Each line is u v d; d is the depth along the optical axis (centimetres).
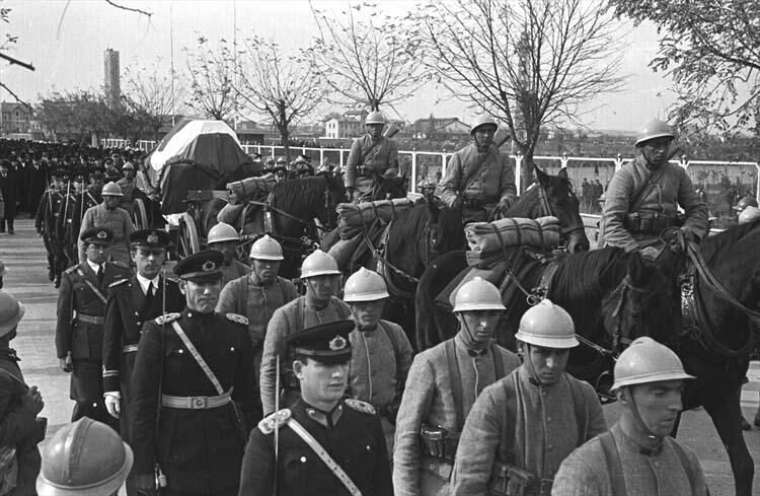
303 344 381
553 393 410
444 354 468
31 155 3173
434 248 853
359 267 966
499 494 405
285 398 600
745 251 632
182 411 531
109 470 248
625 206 711
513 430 406
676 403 318
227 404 543
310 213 1202
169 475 527
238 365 553
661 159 708
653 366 315
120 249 1212
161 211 1705
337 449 381
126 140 4359
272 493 376
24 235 2694
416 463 461
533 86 1733
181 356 530
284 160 1802
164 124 3997
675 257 655
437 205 892
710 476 752
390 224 920
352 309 565
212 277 539
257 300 727
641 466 323
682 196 727
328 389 380
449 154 2180
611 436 329
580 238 830
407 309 906
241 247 1195
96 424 257
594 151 1950
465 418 459
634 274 602
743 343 638
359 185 1209
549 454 403
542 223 727
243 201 1280
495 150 973
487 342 470
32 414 461
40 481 248
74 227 1585
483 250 704
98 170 1689
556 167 1877
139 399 521
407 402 466
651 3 1124
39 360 1154
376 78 2375
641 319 603
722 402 647
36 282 1812
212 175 1705
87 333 798
